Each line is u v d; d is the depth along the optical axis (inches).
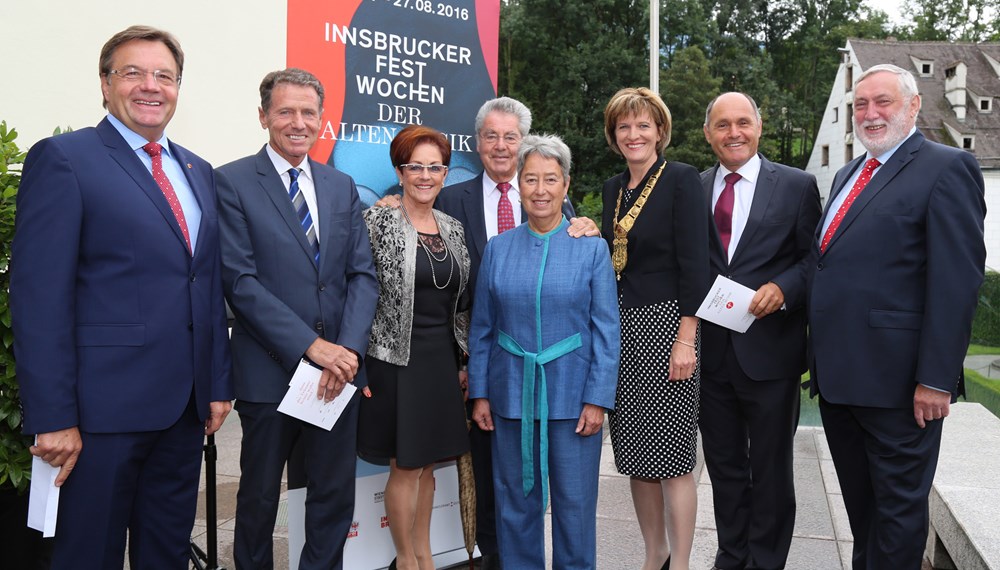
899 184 99.0
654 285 110.5
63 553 86.5
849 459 110.2
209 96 219.9
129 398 86.5
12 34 182.5
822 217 110.6
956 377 93.7
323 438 104.7
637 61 936.3
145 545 95.1
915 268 97.4
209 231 94.6
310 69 130.8
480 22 151.0
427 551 120.6
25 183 84.9
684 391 110.4
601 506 165.3
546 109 965.2
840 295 102.0
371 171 139.1
